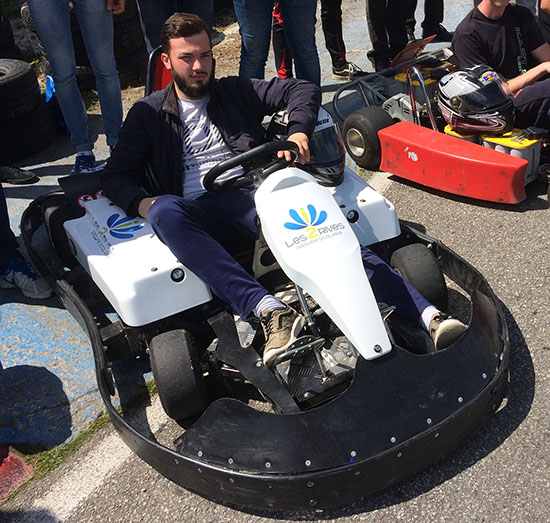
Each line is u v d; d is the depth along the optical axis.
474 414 1.49
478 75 2.53
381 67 3.71
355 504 1.48
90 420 1.82
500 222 2.40
